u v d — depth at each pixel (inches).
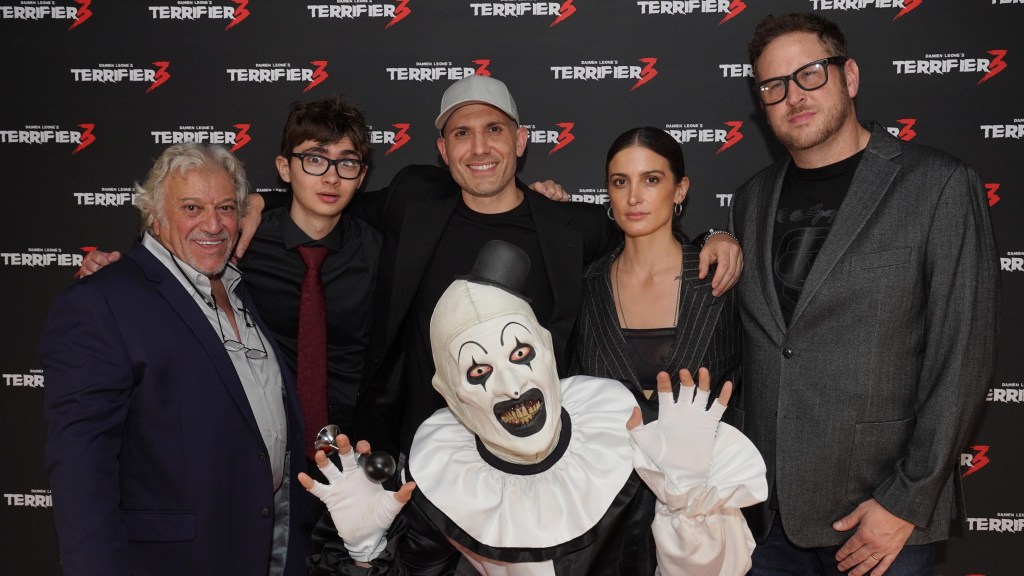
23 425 140.6
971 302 84.8
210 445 85.6
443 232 105.2
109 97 137.7
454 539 70.1
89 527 78.0
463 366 70.5
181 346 85.2
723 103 133.8
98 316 81.8
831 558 96.5
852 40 131.3
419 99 136.3
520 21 134.5
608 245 110.2
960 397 84.9
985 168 130.7
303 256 108.0
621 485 70.3
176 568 84.4
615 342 97.0
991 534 133.1
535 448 69.6
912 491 85.2
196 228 87.7
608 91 134.7
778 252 95.7
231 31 136.3
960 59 129.9
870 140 92.9
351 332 112.4
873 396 88.7
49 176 139.1
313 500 96.7
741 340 100.4
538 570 70.0
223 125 137.7
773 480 94.3
